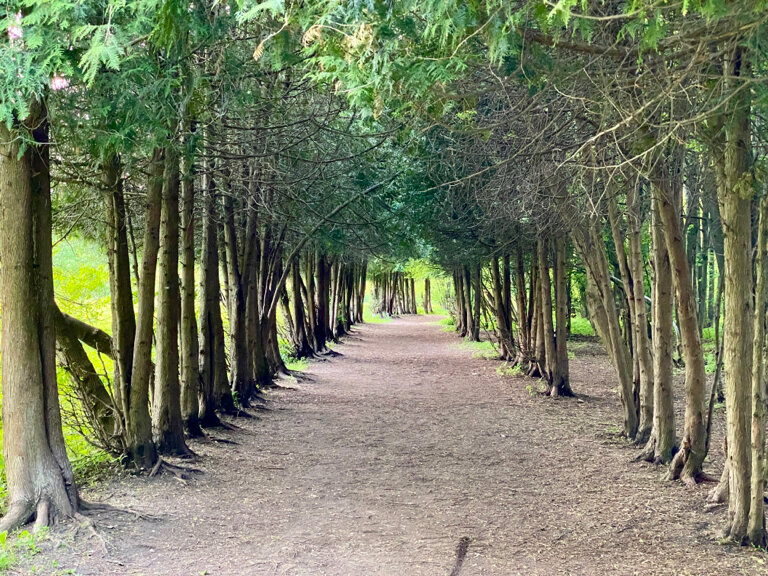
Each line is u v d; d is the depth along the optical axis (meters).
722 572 4.98
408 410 13.41
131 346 7.86
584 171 6.09
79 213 9.05
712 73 5.01
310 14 3.38
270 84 8.05
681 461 7.70
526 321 19.00
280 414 12.73
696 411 7.56
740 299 5.51
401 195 12.90
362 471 8.50
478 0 3.30
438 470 8.55
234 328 13.13
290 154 10.55
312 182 11.58
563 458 9.12
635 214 9.30
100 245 10.45
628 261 11.59
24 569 4.89
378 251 15.85
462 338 33.81
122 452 7.86
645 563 5.20
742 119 5.28
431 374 19.72
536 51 4.64
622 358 10.32
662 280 8.52
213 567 5.09
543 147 6.88
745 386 5.56
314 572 5.02
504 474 8.31
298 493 7.39
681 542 5.68
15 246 5.80
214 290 11.38
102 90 5.27
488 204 10.02
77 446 8.41
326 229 14.23
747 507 5.60
